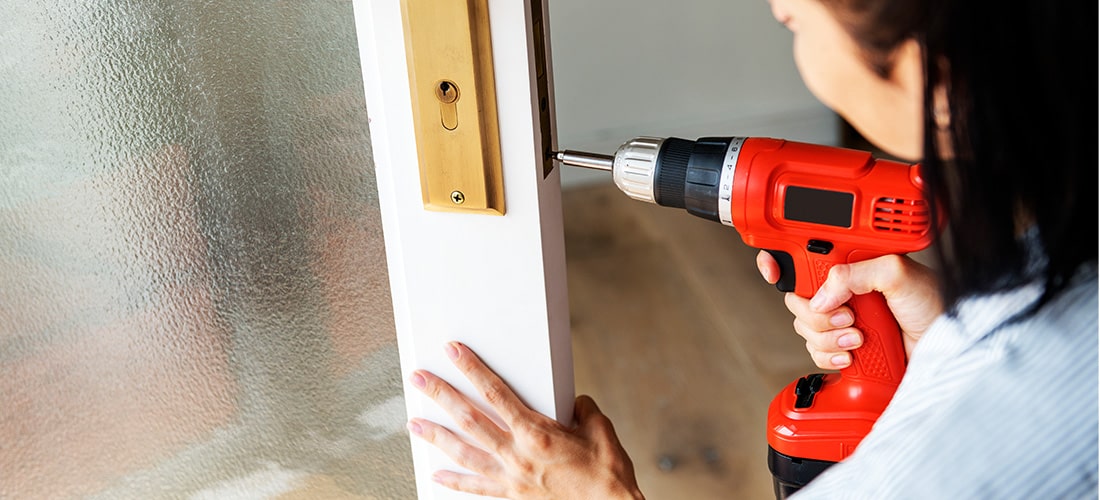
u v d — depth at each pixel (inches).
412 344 31.6
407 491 37.8
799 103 98.1
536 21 26.0
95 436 38.1
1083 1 20.2
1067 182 21.1
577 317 79.8
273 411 36.6
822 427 34.2
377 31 26.2
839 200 28.1
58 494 39.6
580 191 99.6
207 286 34.6
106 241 34.2
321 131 30.7
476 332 30.7
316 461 37.6
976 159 22.0
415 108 26.7
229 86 30.7
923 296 30.0
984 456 22.1
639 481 61.8
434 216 28.7
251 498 38.9
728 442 64.4
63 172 33.2
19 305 36.0
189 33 30.1
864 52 23.2
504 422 31.9
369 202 31.5
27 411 38.0
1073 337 21.1
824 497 25.3
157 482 39.2
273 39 29.7
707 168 28.9
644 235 91.1
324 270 33.2
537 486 32.3
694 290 82.0
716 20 94.3
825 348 33.4
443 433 32.8
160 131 31.9
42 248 34.7
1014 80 21.0
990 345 22.3
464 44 25.4
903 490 23.2
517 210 28.1
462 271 29.6
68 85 31.7
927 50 22.1
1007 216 22.0
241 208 32.6
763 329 75.9
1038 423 21.5
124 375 36.9
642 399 69.3
